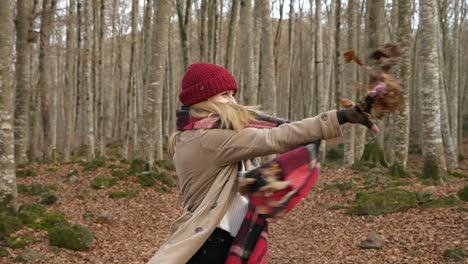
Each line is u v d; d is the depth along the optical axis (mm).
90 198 13023
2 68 9531
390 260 7387
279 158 2129
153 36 15016
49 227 9555
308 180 2098
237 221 2256
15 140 17016
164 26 14922
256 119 2295
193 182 2297
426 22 12539
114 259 8594
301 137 2098
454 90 27500
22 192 12961
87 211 11758
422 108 12977
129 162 17391
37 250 8422
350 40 18797
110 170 15805
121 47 32094
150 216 11914
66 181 14688
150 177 14820
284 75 45125
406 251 7680
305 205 12172
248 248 2178
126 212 12055
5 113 9664
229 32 20203
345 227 9695
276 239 9562
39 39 20203
